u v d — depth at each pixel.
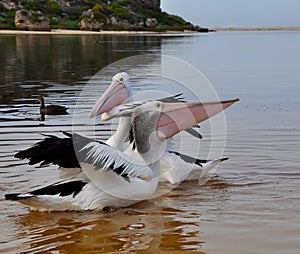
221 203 5.88
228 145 8.17
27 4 72.25
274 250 4.54
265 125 9.72
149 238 4.95
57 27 71.31
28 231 5.15
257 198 5.99
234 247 4.64
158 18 86.75
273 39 54.97
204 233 5.00
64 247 4.77
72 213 5.65
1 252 4.64
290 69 21.06
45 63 24.16
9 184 6.44
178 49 33.41
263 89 15.02
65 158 5.36
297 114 10.93
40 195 5.50
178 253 4.57
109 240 4.92
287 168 7.06
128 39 50.03
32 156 5.31
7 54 29.66
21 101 13.36
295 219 5.29
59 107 11.41
